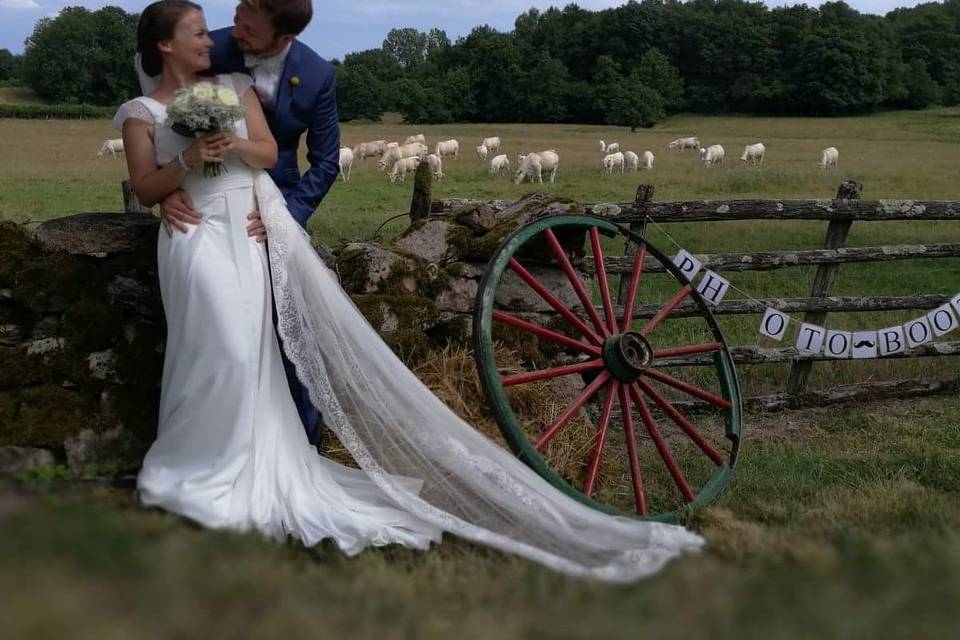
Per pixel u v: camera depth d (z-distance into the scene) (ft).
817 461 18.02
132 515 9.91
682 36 368.48
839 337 21.44
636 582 10.07
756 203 21.30
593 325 17.17
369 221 48.32
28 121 209.97
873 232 46.09
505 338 17.47
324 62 13.32
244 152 12.25
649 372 15.88
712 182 82.64
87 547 7.30
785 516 14.51
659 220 20.84
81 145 120.06
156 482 11.64
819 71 334.24
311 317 12.79
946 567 8.94
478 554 12.07
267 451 12.33
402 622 7.98
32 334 14.03
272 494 12.23
